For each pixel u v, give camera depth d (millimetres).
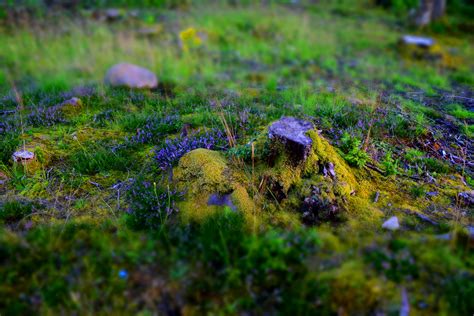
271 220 1093
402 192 1244
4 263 964
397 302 875
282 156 1170
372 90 2109
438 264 949
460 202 1214
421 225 1099
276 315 872
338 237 1034
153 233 1046
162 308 886
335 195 1154
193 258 975
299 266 954
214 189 1131
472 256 985
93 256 979
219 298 906
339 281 914
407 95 2066
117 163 1355
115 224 1087
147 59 2674
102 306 892
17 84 2203
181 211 1114
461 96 2090
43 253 986
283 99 1932
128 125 1632
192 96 1966
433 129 1618
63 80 2168
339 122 1627
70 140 1518
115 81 2084
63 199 1208
